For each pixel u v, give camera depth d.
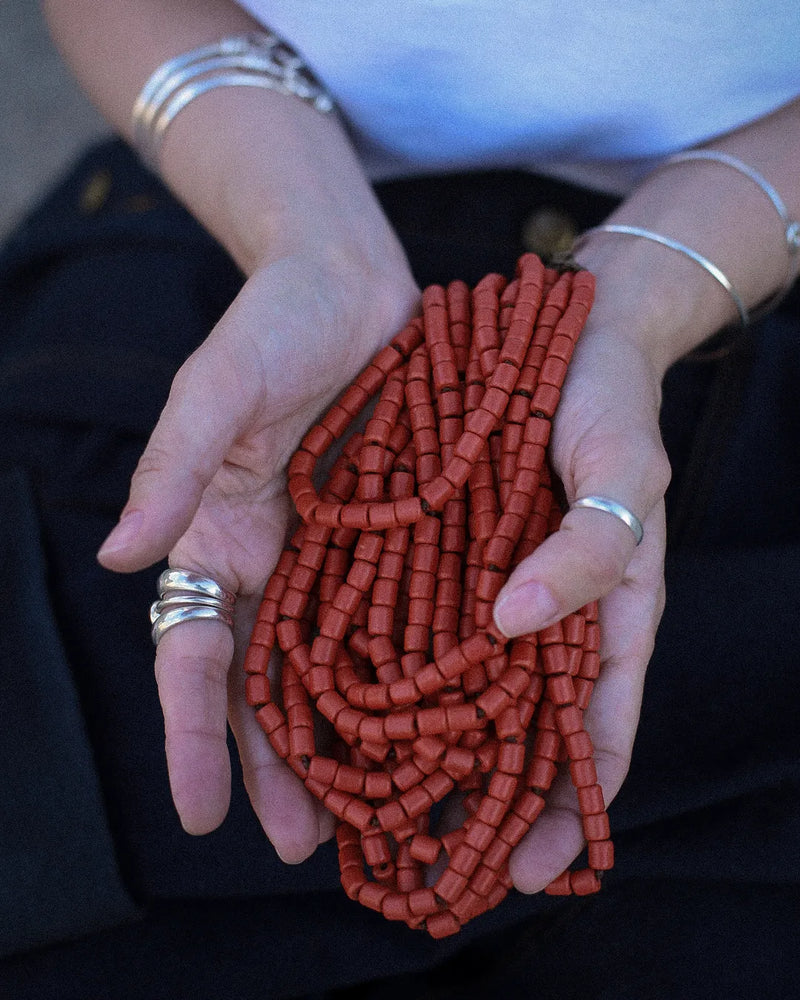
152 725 0.72
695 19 0.72
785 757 0.70
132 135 0.79
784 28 0.73
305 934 0.70
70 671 0.72
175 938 0.71
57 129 1.17
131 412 0.76
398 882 0.67
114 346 0.77
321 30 0.75
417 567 0.69
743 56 0.74
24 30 1.18
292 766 0.68
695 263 0.75
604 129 0.77
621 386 0.69
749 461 0.76
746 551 0.73
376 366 0.72
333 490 0.71
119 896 0.70
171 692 0.67
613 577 0.65
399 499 0.70
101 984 0.70
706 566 0.73
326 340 0.70
